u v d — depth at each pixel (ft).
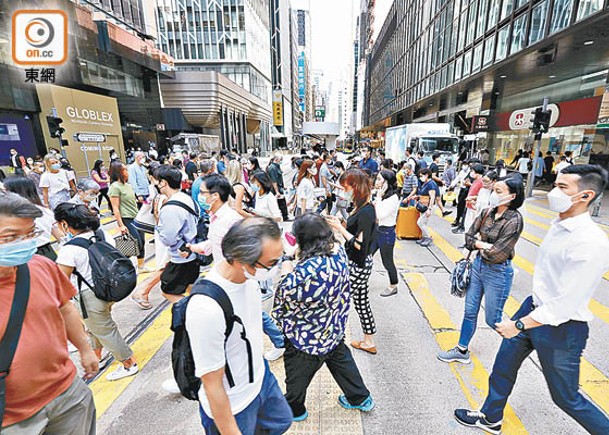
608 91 40.86
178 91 111.34
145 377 9.10
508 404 7.95
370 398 7.72
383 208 12.67
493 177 15.48
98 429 7.36
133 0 86.84
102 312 8.23
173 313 4.41
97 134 61.87
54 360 4.65
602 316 12.22
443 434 7.13
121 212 15.53
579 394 5.82
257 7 166.61
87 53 63.36
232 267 4.17
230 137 128.47
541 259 6.16
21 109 51.26
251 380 4.64
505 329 6.05
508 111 68.69
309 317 5.88
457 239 22.54
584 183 5.24
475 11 57.67
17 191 10.21
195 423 7.54
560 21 35.01
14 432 4.28
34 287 4.48
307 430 7.24
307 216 5.84
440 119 110.52
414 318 12.06
